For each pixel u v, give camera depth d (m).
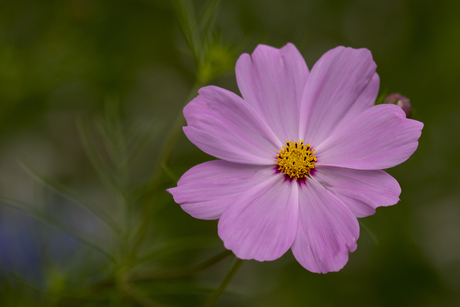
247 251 0.40
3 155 0.55
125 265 0.46
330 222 0.41
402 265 0.58
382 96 0.44
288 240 0.41
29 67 0.54
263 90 0.42
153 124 0.55
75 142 0.58
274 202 0.41
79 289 0.47
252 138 0.42
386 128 0.41
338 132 0.42
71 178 0.56
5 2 0.54
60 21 0.55
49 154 0.57
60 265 0.48
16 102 0.54
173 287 0.47
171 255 0.52
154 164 0.57
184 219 0.55
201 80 0.46
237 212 0.41
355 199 0.41
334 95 0.42
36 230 0.48
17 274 0.47
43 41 0.54
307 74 0.42
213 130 0.41
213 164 0.41
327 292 0.57
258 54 0.42
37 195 0.49
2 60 0.53
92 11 0.56
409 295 0.57
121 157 0.48
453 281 0.58
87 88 0.57
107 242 0.47
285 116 0.42
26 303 0.47
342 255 0.40
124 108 0.58
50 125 0.57
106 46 0.57
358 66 0.42
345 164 0.41
